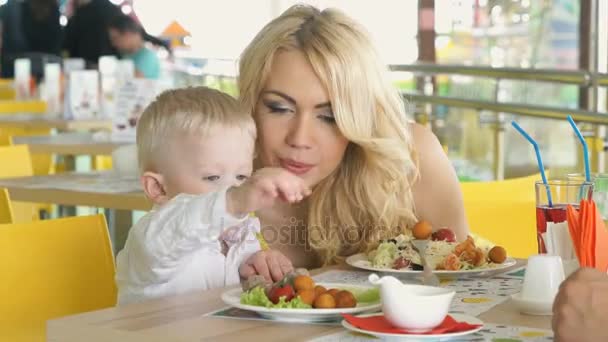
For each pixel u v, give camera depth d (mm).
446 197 2355
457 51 4684
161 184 1953
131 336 1374
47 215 5250
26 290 2141
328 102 2074
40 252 2170
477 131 4102
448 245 1922
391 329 1344
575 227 1573
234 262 1922
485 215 2543
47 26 8750
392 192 2197
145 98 4883
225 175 1923
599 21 3641
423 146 2352
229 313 1496
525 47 4129
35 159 5195
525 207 2527
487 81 4277
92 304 2213
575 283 1276
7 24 8711
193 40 9695
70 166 5234
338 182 2211
